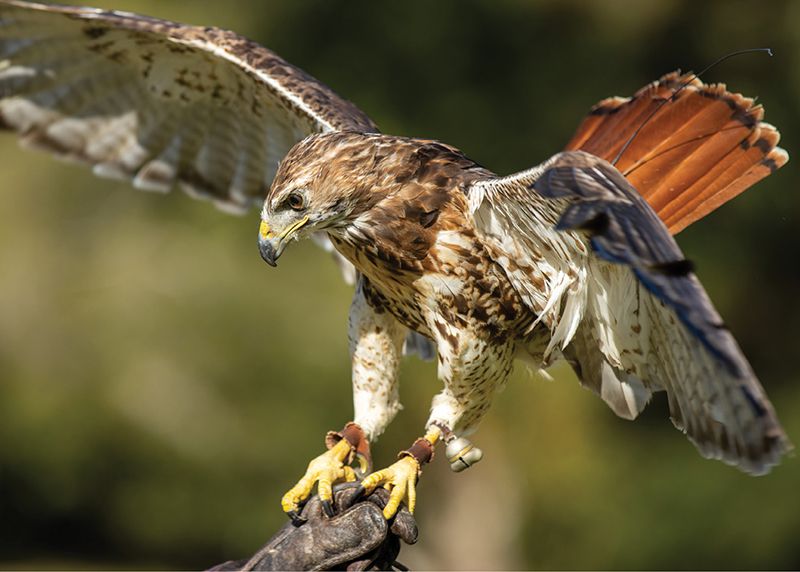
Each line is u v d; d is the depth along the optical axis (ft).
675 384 15.89
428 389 49.73
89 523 71.82
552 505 57.98
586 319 17.56
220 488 61.31
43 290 59.31
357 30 61.31
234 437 57.77
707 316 12.90
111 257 59.00
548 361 19.01
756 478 61.82
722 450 14.82
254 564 17.22
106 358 58.49
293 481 58.70
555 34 63.62
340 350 54.39
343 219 18.21
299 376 55.01
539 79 62.49
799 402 65.26
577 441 55.31
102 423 60.64
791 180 61.98
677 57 63.82
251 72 21.17
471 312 18.24
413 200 17.92
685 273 12.91
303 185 17.95
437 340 18.63
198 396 57.88
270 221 18.16
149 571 70.03
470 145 60.59
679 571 61.00
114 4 56.18
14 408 61.16
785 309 66.64
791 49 62.03
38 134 23.36
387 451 50.72
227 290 55.47
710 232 63.26
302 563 17.15
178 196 58.13
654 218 14.05
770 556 61.31
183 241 57.93
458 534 57.52
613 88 62.69
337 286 54.90
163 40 21.81
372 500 17.74
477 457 18.47
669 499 61.46
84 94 23.18
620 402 18.07
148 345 57.41
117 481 64.80
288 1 60.90
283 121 22.47
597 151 19.06
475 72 62.64
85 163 23.57
